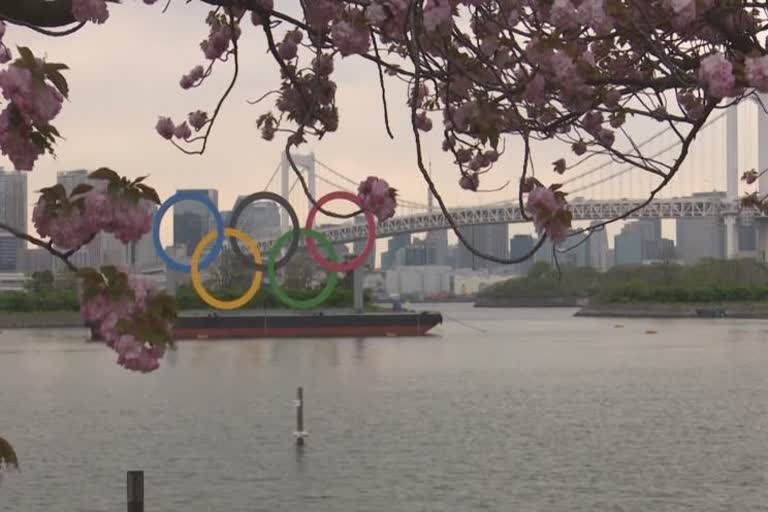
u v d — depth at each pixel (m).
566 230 6.18
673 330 122.00
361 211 6.55
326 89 8.16
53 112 4.91
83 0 5.41
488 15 6.46
